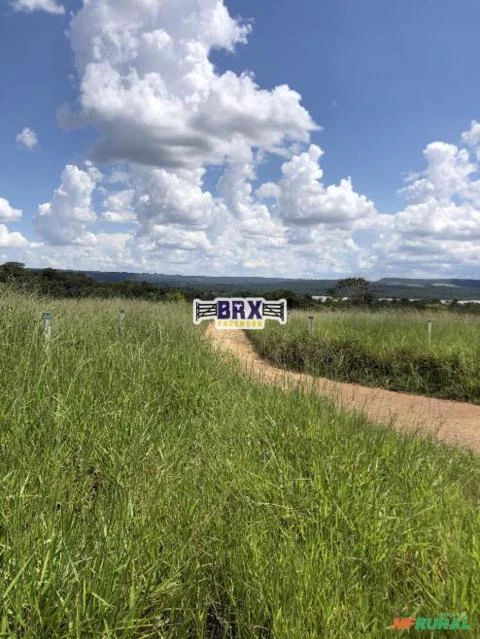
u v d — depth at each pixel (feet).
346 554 7.76
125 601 6.22
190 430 13.12
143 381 14.84
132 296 54.54
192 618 6.84
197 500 8.86
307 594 6.79
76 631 5.50
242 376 19.92
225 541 8.14
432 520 9.11
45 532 6.77
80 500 8.43
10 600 5.64
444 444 15.62
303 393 15.90
